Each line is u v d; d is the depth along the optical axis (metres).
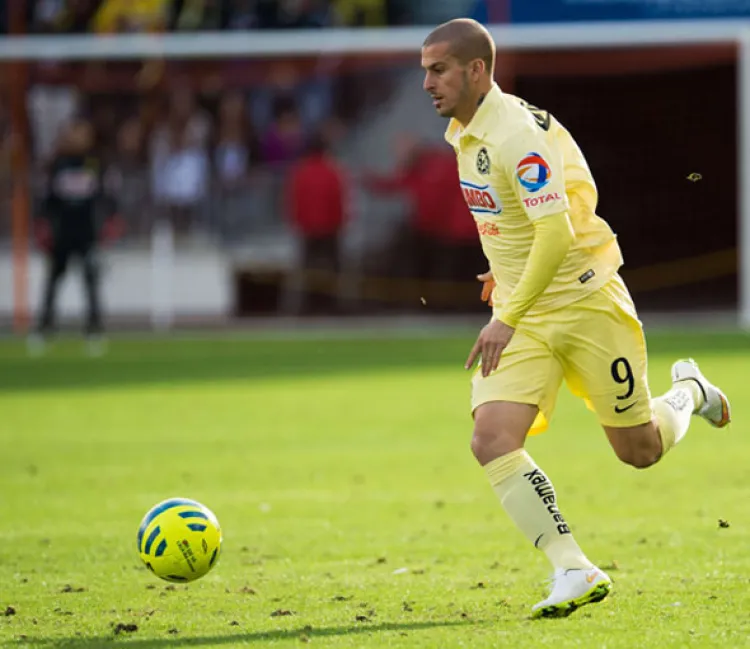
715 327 73.62
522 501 17.84
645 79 80.50
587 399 19.41
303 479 31.31
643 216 81.25
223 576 21.06
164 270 77.38
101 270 76.62
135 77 81.44
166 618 18.12
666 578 20.11
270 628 17.34
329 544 23.75
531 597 19.12
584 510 26.56
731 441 35.97
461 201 77.38
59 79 80.88
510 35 68.94
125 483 30.92
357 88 82.62
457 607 18.52
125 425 41.19
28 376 55.50
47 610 18.75
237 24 76.81
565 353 18.73
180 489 30.05
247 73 81.50
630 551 22.39
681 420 20.17
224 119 82.44
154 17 77.25
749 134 70.94
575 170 18.77
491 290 20.75
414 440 37.56
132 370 57.41
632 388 18.83
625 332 18.77
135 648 16.28
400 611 18.31
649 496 28.02
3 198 77.56
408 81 82.06
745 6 68.00
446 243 78.06
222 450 36.00
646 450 19.50
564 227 17.55
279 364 59.25
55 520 26.44
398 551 23.06
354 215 78.19
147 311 77.56
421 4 75.88
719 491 28.44
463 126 18.67
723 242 81.00
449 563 21.94
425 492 29.39
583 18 68.62
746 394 44.78
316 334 74.56
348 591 19.81
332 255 77.31
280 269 77.69
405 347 66.38
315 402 46.34
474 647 15.78
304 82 82.81
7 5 76.81
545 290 18.33
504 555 22.56
